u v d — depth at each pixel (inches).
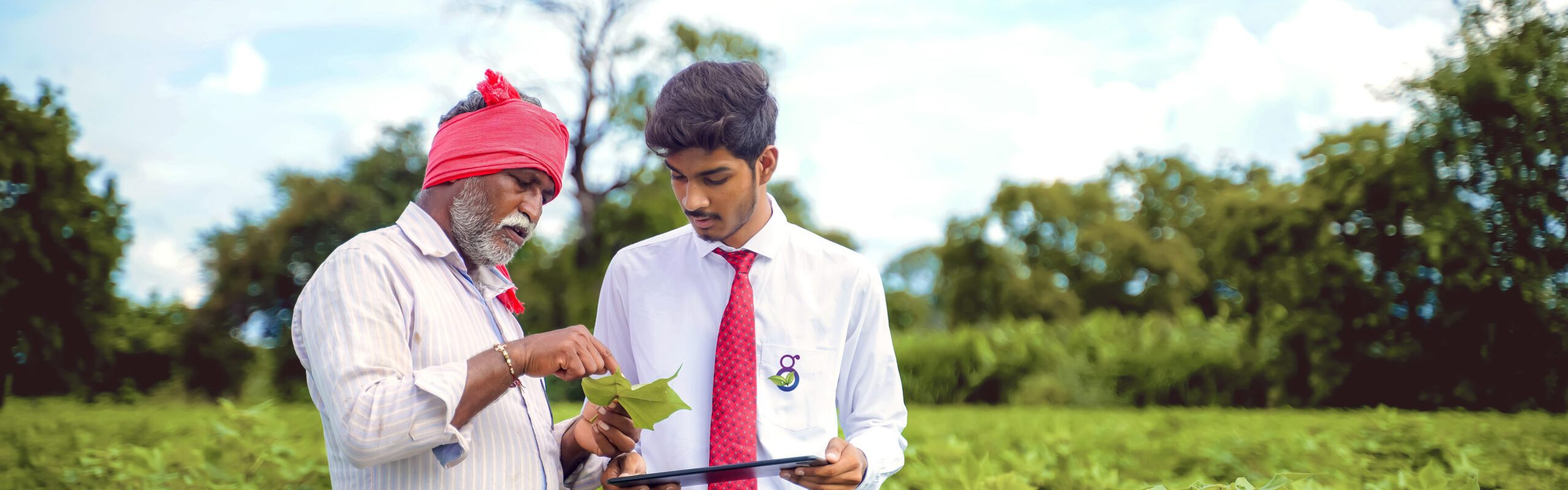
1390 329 574.2
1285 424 317.1
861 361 103.7
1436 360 556.4
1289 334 613.6
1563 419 348.2
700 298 100.1
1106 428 272.1
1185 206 1504.7
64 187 644.1
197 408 563.2
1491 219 543.8
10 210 623.5
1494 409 537.0
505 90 83.9
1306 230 607.5
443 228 83.0
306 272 1098.1
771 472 84.3
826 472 84.9
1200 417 377.1
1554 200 531.5
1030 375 711.7
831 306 100.4
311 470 169.5
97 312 668.7
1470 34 549.0
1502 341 538.9
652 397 77.9
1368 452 228.5
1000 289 1419.8
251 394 1018.7
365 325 74.4
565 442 90.9
